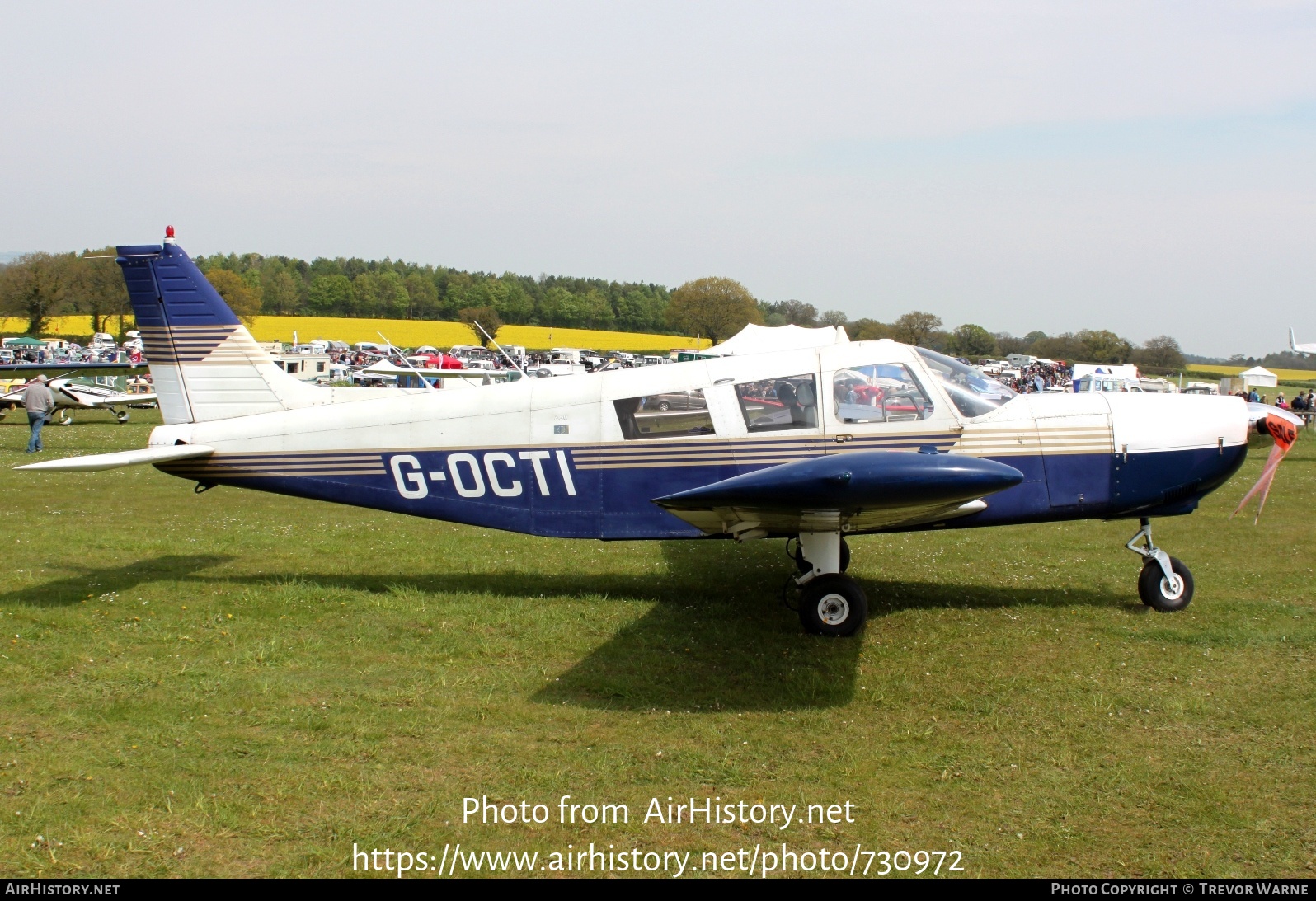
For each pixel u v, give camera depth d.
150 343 7.52
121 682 5.11
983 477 4.77
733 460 6.75
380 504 7.23
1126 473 6.67
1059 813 3.75
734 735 4.48
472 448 7.07
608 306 114.50
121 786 3.89
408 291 111.88
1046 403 6.80
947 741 4.43
